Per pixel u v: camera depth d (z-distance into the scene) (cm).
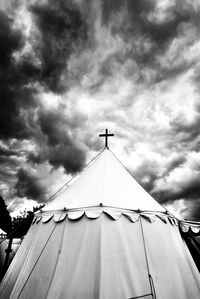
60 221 437
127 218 429
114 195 490
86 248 379
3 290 425
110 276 342
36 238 446
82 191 520
